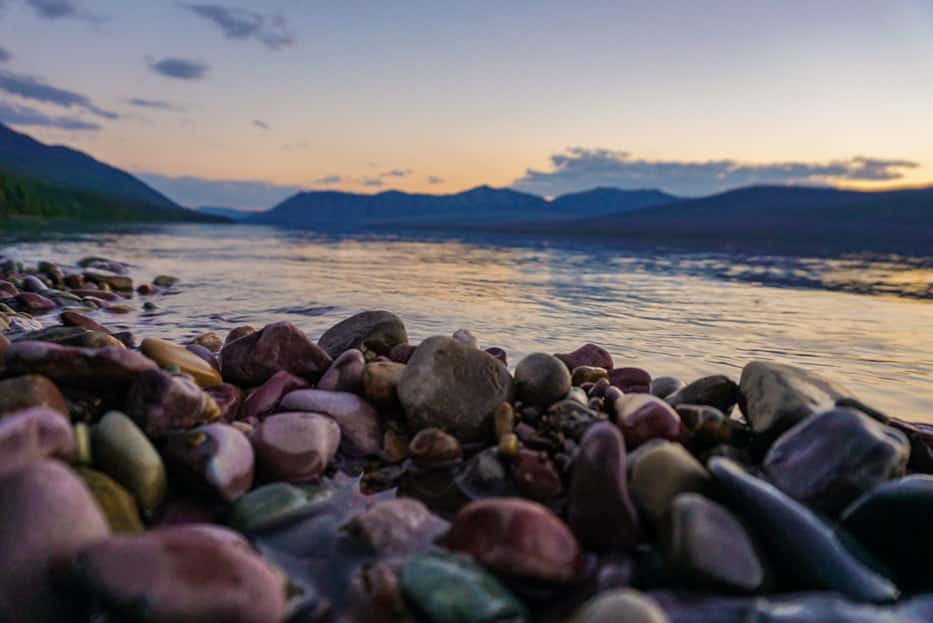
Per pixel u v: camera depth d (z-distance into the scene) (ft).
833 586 1.03
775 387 1.57
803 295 7.31
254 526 1.22
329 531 1.24
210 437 1.32
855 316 5.34
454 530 1.13
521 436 1.55
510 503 1.12
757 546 1.08
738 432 1.57
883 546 1.16
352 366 1.85
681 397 1.82
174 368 1.67
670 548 1.06
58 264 8.02
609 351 3.37
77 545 0.93
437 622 0.95
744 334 4.15
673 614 0.94
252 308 4.75
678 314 5.16
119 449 1.21
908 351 3.60
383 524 1.20
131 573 0.88
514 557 1.03
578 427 1.54
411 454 1.56
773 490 1.16
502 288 7.07
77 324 2.67
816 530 1.08
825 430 1.32
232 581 0.91
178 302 5.02
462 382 1.67
